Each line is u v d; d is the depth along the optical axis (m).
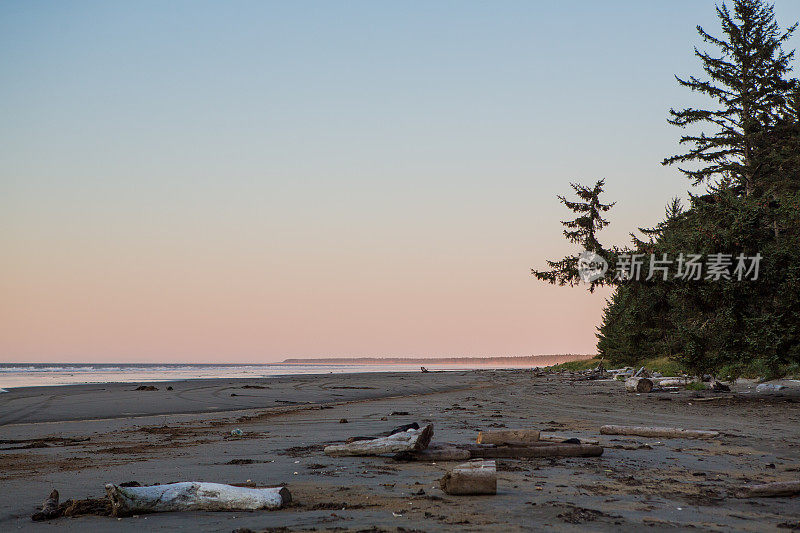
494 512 6.43
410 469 9.17
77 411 22.05
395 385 44.12
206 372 101.69
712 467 9.65
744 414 18.61
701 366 23.58
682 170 45.94
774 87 43.47
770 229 23.33
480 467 7.56
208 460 10.20
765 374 31.45
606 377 47.03
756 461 10.24
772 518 6.46
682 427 15.32
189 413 21.48
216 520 6.12
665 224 53.47
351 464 9.60
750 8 43.38
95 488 7.90
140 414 21.05
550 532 5.66
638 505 6.93
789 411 19.28
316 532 5.61
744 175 43.66
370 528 5.74
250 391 34.81
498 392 32.56
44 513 6.33
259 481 8.23
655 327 27.56
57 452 11.58
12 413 21.19
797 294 21.02
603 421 16.88
